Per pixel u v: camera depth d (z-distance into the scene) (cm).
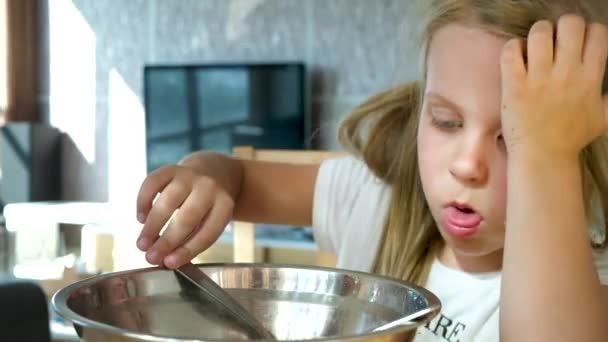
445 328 72
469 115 54
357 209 87
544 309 49
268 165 92
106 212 318
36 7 362
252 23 316
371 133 85
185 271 50
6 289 158
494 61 54
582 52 51
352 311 48
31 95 363
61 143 358
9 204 328
